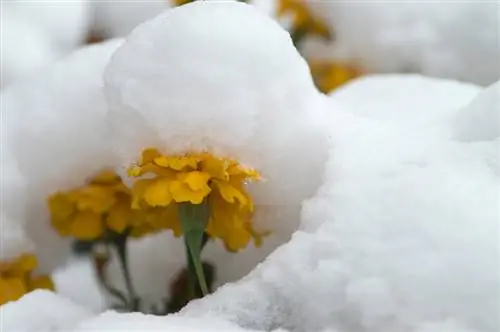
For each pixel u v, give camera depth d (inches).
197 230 39.3
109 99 39.6
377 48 49.8
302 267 37.8
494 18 49.1
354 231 37.4
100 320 37.6
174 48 39.2
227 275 41.9
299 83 40.0
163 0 52.1
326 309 37.4
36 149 42.5
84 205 41.9
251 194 40.4
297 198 40.4
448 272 36.5
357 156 38.9
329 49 50.7
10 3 51.4
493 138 39.0
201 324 37.7
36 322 39.3
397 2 49.6
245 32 39.4
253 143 39.7
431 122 40.3
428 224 37.0
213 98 39.1
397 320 36.7
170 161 38.9
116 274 45.2
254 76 39.4
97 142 42.4
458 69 49.4
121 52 39.5
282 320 37.9
